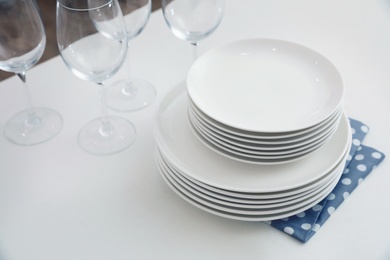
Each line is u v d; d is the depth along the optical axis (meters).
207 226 0.75
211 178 0.73
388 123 0.91
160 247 0.72
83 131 0.92
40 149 0.89
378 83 1.00
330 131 0.75
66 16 0.78
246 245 0.72
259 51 0.90
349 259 0.69
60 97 1.01
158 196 0.80
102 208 0.78
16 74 1.01
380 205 0.77
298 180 0.72
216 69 0.87
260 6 1.29
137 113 0.97
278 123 0.77
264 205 0.70
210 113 0.73
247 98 0.82
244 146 0.72
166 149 0.77
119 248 0.72
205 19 0.95
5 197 0.79
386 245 0.71
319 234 0.73
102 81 0.86
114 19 0.80
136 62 1.11
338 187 0.79
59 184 0.82
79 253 0.71
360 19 1.23
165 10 0.95
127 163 0.86
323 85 0.83
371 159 0.83
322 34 1.17
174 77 1.06
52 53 2.28
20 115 0.96
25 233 0.74
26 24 0.85
